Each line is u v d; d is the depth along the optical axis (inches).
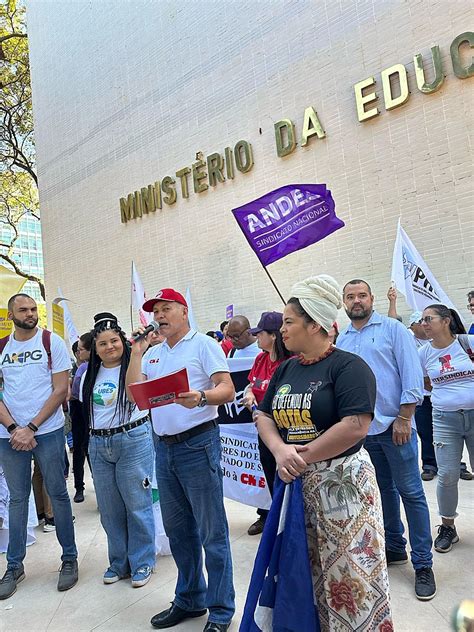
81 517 200.5
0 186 719.7
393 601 118.5
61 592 138.7
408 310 281.7
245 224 206.2
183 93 402.9
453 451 143.9
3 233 1353.3
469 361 143.0
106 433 142.3
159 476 116.7
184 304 120.1
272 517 83.8
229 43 366.6
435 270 268.5
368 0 292.0
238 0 359.9
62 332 317.4
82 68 509.4
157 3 421.1
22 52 651.5
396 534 136.9
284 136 335.0
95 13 488.4
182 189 402.6
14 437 141.6
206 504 111.4
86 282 510.9
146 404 98.9
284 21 333.1
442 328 146.6
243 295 364.5
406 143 278.7
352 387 80.1
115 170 471.8
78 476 221.1
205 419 112.7
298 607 77.9
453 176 261.3
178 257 411.8
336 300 87.0
